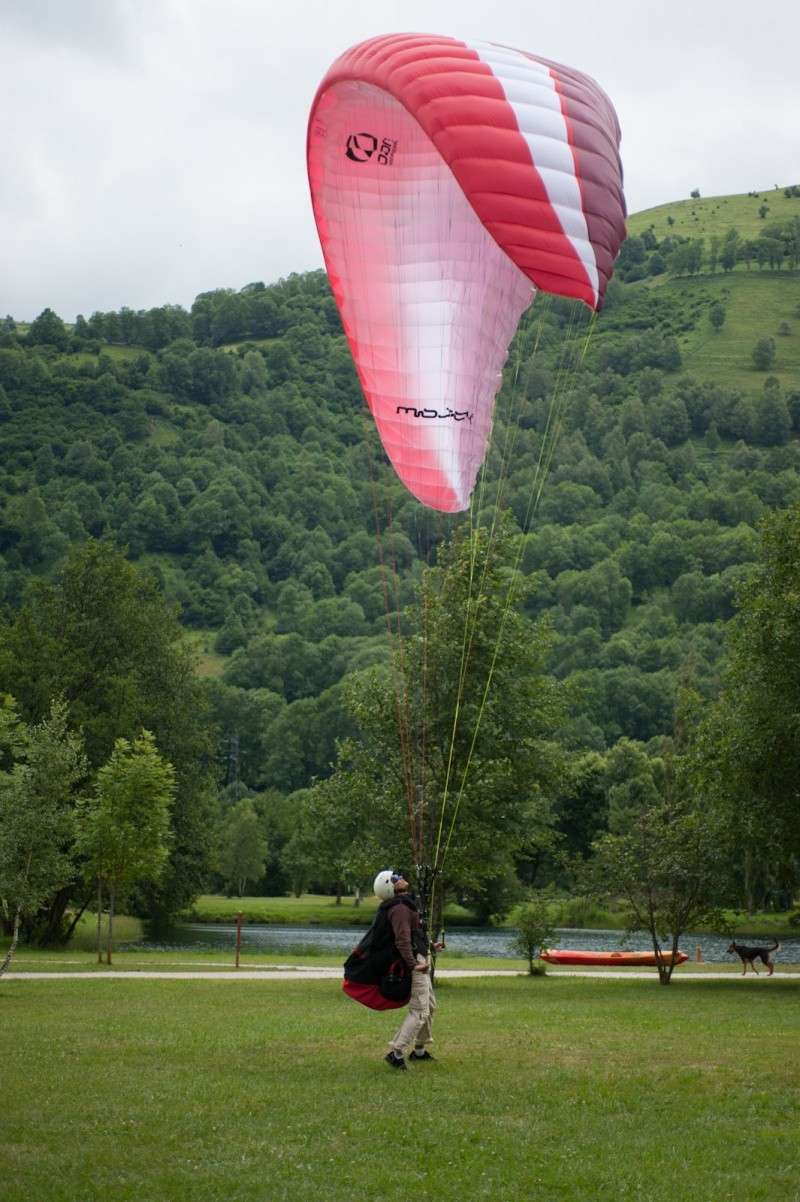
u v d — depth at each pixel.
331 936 128.38
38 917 102.88
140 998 44.94
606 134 29.20
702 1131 19.58
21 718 101.75
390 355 33.31
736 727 61.53
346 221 32.38
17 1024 33.53
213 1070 24.53
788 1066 25.69
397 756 60.28
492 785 58.59
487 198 27.27
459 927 148.38
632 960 86.38
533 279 27.33
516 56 29.91
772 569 63.56
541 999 50.38
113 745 103.94
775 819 60.28
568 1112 20.81
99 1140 18.50
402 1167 17.38
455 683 59.53
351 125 30.70
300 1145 18.41
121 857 74.81
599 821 179.88
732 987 59.88
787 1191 16.53
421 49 29.09
